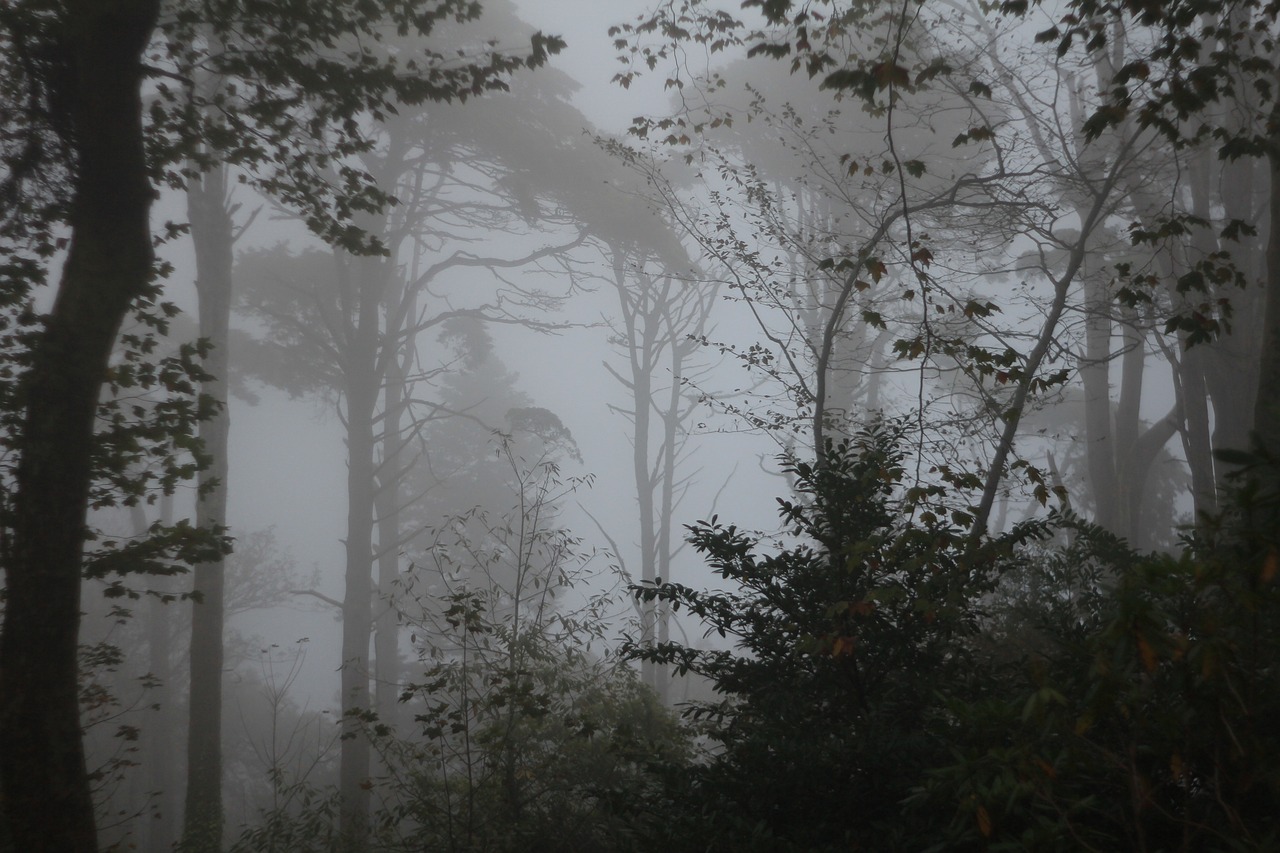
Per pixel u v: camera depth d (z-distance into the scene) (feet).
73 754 21.59
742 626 17.80
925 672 16.11
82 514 22.68
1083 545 20.93
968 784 9.37
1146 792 8.92
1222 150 25.35
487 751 25.36
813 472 18.21
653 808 14.80
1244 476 8.80
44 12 24.08
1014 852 8.89
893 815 12.56
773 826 13.19
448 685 29.63
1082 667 10.07
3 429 25.44
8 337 26.43
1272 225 25.22
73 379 22.65
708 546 17.34
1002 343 24.80
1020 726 10.09
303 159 31.22
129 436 27.30
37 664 21.35
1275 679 9.25
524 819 25.09
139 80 23.99
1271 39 26.16
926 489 17.54
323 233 31.65
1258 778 8.77
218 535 29.07
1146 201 43.01
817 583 17.03
